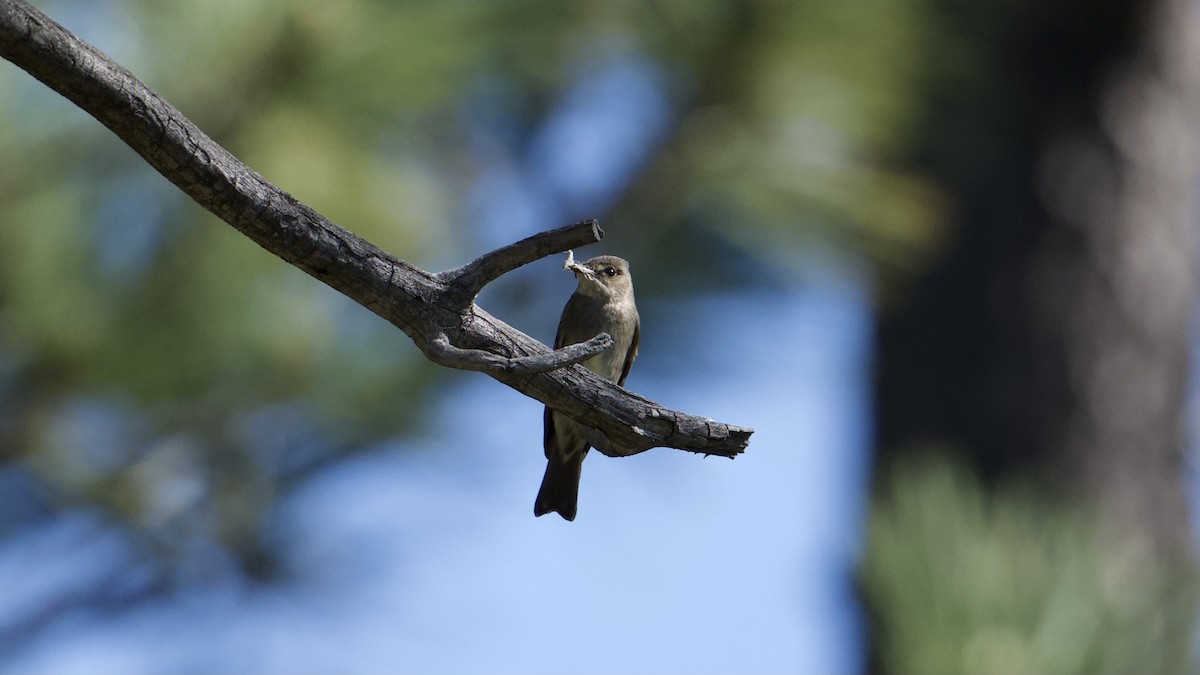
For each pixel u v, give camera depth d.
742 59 9.31
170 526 8.21
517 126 10.08
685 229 9.89
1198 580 7.03
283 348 7.91
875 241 9.70
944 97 10.92
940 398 12.23
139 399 7.69
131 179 7.50
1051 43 12.38
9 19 3.71
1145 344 12.09
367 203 7.71
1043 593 6.82
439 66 8.08
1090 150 12.31
